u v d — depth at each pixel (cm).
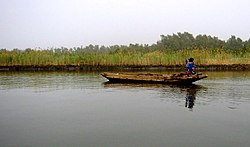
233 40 9794
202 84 2650
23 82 2816
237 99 1842
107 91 2222
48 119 1367
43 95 2047
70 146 1013
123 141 1062
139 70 4497
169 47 9331
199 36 9881
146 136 1116
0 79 3097
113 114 1460
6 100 1852
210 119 1352
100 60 4619
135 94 2067
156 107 1616
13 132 1170
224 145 1022
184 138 1093
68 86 2517
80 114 1463
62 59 4591
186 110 1534
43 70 4491
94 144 1032
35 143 1045
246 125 1257
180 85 2584
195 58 4612
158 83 2697
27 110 1559
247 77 3331
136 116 1415
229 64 4650
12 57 4469
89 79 3111
